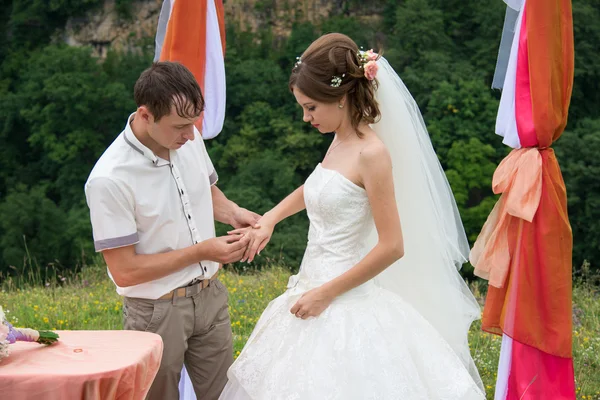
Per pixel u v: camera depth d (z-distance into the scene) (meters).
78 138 32.47
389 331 2.75
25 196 29.14
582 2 28.84
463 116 28.31
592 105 29.12
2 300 6.40
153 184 2.86
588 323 6.21
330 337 2.71
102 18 37.69
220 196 3.28
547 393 3.38
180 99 2.67
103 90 32.88
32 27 38.56
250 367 2.82
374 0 36.97
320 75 2.73
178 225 2.92
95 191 2.75
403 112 2.98
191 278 2.93
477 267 3.49
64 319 5.77
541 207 3.33
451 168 27.61
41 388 2.23
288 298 2.90
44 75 33.81
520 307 3.35
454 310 3.13
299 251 25.31
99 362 2.36
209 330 3.08
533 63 3.29
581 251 24.66
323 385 2.62
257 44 37.28
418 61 32.06
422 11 32.59
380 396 2.60
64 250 29.08
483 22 32.16
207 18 3.73
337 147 2.87
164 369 2.92
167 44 3.71
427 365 2.75
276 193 30.69
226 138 33.69
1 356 2.32
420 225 3.04
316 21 37.28
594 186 24.34
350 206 2.78
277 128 32.53
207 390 3.16
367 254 2.80
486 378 4.55
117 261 2.80
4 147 35.25
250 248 2.93
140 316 2.91
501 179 3.43
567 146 24.77
